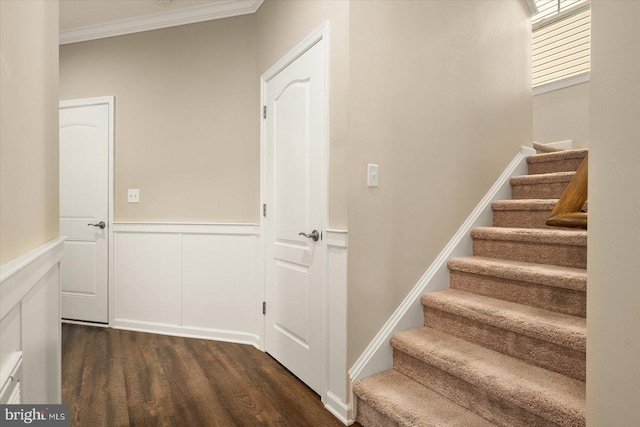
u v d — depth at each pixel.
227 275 2.97
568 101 3.77
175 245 3.10
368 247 1.90
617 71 0.90
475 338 1.80
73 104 3.35
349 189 1.83
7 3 0.90
